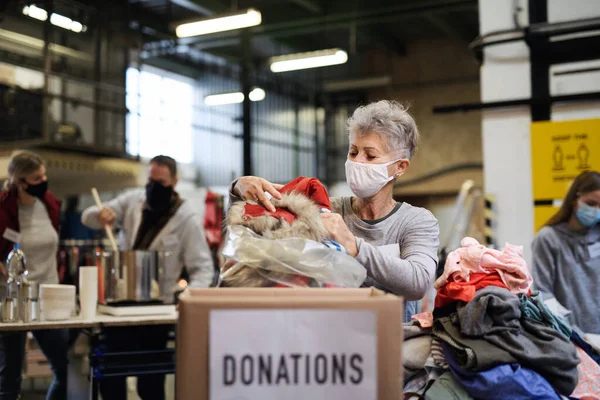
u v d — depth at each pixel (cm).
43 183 363
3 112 852
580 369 174
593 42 564
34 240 364
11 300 273
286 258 138
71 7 831
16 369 330
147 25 1231
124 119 1009
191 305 114
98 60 938
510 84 598
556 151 579
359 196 190
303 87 1605
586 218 338
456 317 168
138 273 322
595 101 567
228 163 1527
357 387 115
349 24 1263
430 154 1516
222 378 113
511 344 159
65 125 906
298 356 114
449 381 161
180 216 392
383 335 116
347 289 130
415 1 1218
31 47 823
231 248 143
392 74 1570
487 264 174
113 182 1037
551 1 584
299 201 157
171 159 394
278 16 1268
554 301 256
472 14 1317
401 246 187
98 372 285
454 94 1512
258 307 115
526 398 153
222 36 1290
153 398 356
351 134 194
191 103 1531
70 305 285
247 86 1091
